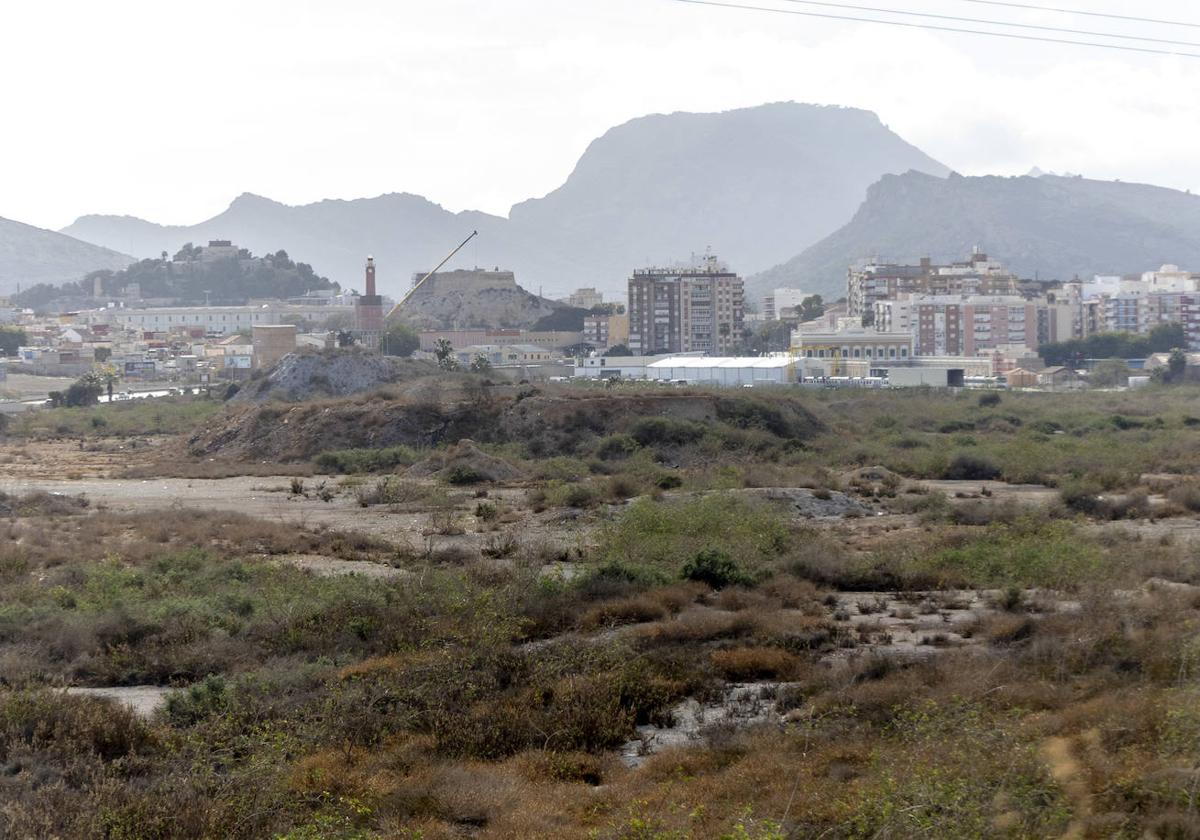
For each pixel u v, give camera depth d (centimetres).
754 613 3006
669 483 6469
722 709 2314
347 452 8506
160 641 2825
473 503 6144
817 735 2012
